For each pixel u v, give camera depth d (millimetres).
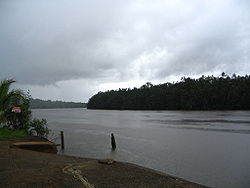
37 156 12508
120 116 86000
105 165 10039
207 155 19125
